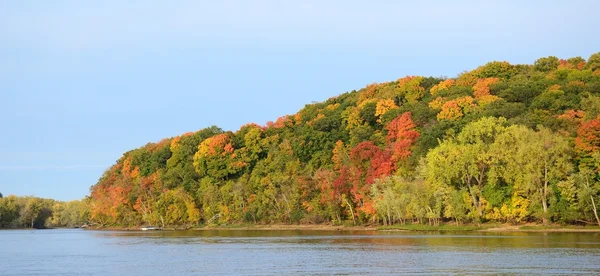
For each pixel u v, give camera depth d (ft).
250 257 253.65
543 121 395.14
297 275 196.75
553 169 331.98
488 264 203.21
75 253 308.19
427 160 386.11
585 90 451.53
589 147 335.26
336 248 281.13
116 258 272.31
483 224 370.94
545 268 191.42
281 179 518.37
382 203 407.85
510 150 347.36
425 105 521.65
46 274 219.20
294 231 460.55
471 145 370.94
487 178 370.53
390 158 432.25
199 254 277.23
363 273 195.93
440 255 231.91
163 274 210.79
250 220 542.98
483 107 462.60
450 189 370.53
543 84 495.41
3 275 217.77
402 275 188.44
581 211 332.80
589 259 208.95
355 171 455.63
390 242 300.81
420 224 401.29
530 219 365.20
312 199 496.23
